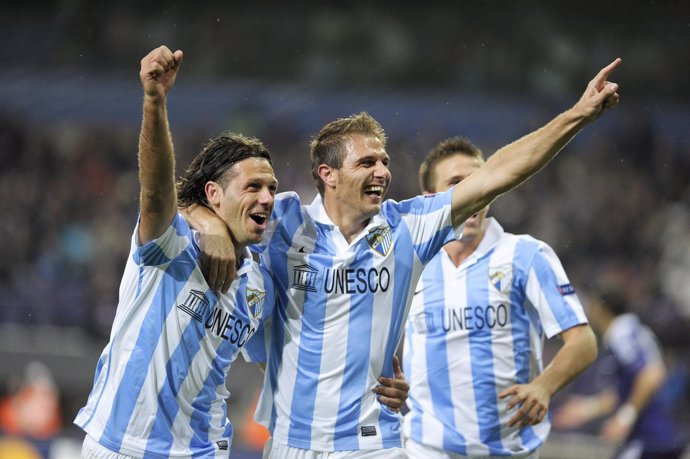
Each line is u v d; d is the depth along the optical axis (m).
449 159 18.36
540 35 76.44
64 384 41.66
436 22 77.19
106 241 54.62
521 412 16.53
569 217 59.28
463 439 17.59
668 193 63.56
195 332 13.62
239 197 13.76
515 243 18.03
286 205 14.92
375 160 14.66
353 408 14.47
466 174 18.19
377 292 14.58
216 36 75.94
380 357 14.62
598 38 76.81
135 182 62.66
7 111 70.38
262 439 34.12
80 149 64.88
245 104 70.06
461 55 76.12
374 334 14.55
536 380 16.81
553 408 36.34
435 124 69.69
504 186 13.99
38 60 75.81
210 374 13.88
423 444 17.81
